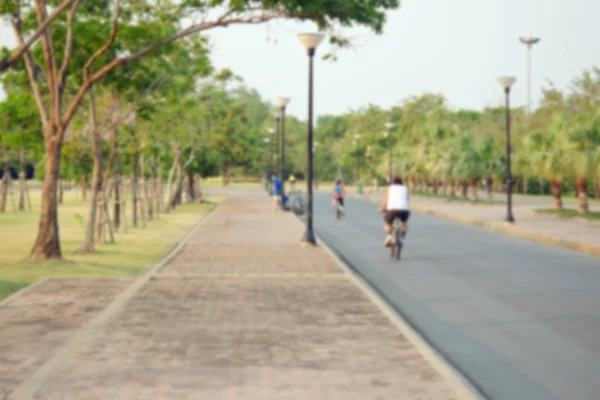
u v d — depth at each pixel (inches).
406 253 1371.8
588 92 2694.4
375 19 1024.9
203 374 469.1
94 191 1314.0
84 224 1982.0
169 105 1798.7
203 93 2662.4
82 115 1518.2
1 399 412.2
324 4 979.9
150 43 1170.6
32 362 504.4
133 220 1939.0
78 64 1188.5
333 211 2972.4
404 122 6048.2
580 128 2404.0
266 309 716.0
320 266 1097.4
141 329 615.2
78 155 1665.8
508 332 653.9
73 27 1119.6
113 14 1250.0
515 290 907.4
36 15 1159.0
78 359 508.4
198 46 1573.6
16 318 665.0
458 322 701.3
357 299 779.4
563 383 488.4
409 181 5492.1
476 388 476.1
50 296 790.5
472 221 2258.9
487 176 3801.7
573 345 601.9
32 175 7450.8
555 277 1032.2
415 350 541.3
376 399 414.9
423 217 2600.9
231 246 1433.3
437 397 418.9
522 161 2615.7
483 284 960.9
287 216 2488.9
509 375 509.0
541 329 667.4
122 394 422.3
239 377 462.6
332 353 530.6
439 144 4279.0
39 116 1562.5
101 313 681.6
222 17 1050.1
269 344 559.8
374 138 7175.2
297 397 418.6
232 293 820.0
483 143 3705.7
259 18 1035.3
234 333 600.7
